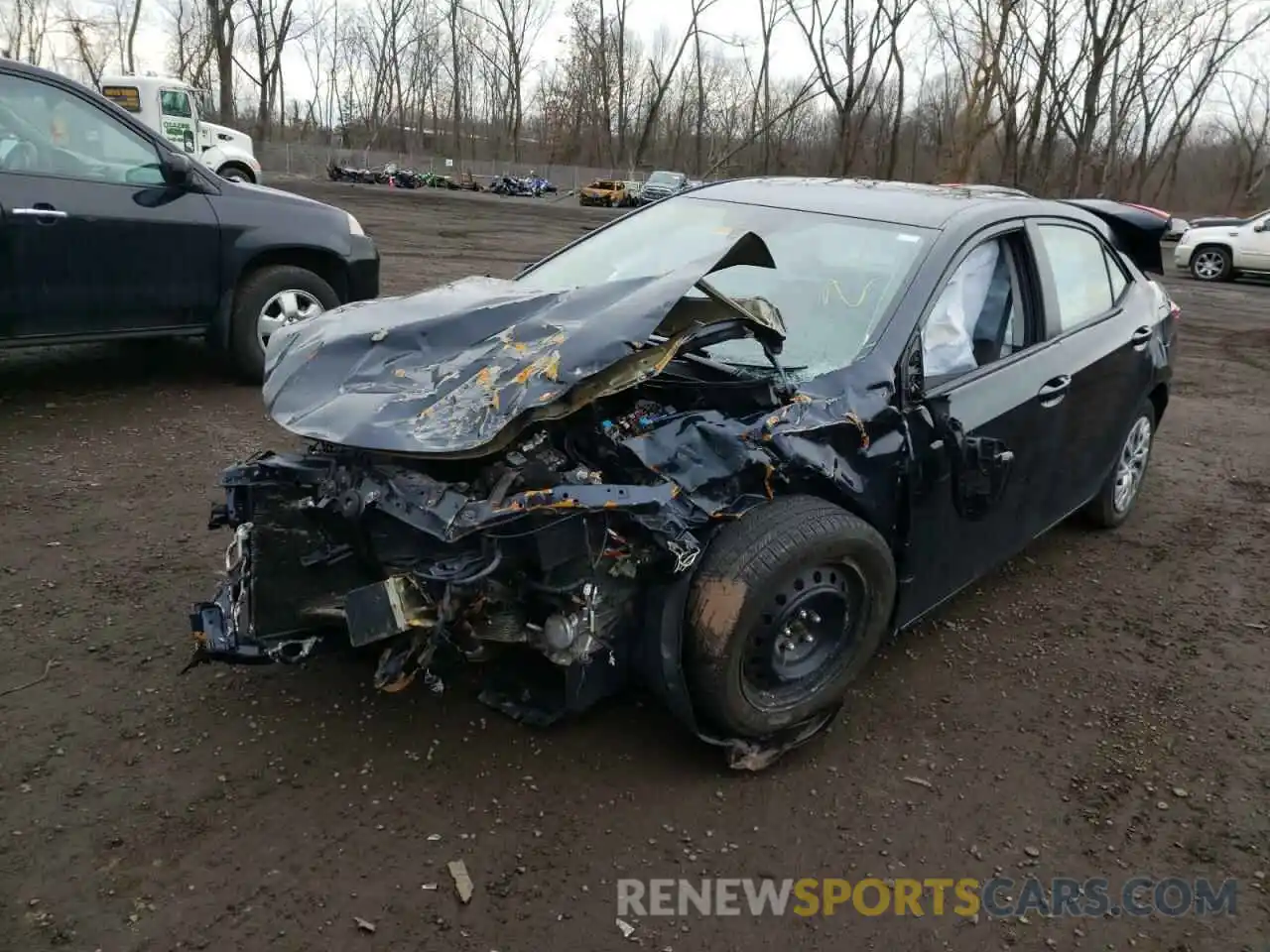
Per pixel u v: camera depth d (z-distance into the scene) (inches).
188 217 246.8
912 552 132.6
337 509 114.7
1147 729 136.5
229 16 1962.4
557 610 107.7
